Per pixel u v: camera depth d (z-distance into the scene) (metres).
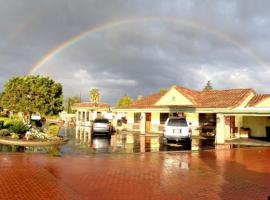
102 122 32.22
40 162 13.84
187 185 10.38
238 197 9.03
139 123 40.38
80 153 17.53
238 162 15.38
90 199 8.46
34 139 21.70
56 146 20.77
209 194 9.31
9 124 26.38
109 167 13.26
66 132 35.09
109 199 8.52
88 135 31.34
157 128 37.69
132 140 26.88
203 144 24.31
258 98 32.09
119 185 10.16
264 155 18.02
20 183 9.97
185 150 20.00
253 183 10.84
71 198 8.50
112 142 24.81
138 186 10.08
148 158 16.19
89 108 51.88
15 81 29.44
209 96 35.94
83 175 11.48
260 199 8.85
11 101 29.30
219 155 17.84
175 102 36.34
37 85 28.92
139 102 42.34
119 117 48.69
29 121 31.44
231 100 30.78
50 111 29.36
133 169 12.98
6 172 11.52
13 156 15.24
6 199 8.23
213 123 33.97
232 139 28.50
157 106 34.62
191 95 36.72
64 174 11.55
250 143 25.12
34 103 28.75
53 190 9.27
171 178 11.41
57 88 29.83
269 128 30.81
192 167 13.81
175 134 23.81
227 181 11.10
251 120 31.30
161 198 8.76
